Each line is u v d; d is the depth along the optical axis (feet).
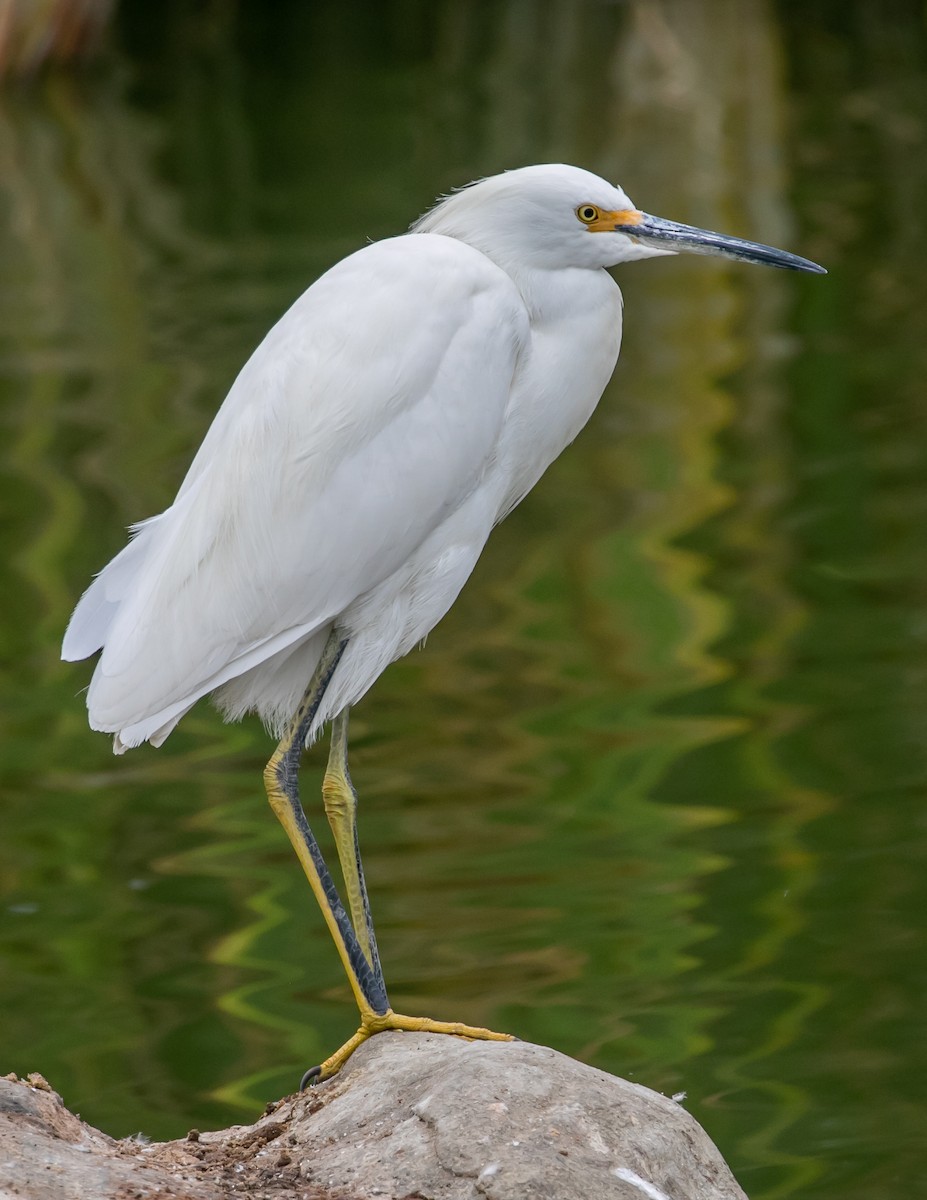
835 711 42.52
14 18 128.36
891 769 39.63
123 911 34.73
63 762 41.93
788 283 80.94
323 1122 19.54
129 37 157.99
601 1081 19.13
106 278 83.76
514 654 46.85
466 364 21.58
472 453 21.81
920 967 32.07
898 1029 30.12
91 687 21.77
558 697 44.19
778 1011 30.60
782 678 44.60
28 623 48.08
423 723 43.01
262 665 22.29
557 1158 17.66
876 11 153.17
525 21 158.20
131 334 74.18
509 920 33.78
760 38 141.79
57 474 58.49
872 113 112.88
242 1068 29.35
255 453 21.39
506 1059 19.25
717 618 48.16
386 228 87.25
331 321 21.48
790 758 40.29
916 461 58.03
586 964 32.17
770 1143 27.04
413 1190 17.60
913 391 64.75
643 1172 17.89
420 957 32.63
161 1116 27.91
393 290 21.48
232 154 109.70
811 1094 28.40
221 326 74.18
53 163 109.60
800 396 65.26
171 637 21.38
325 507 21.24
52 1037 30.32
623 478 58.59
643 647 46.29
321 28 161.27
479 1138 17.99
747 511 55.21
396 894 34.99
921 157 100.07
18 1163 17.24
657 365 70.54
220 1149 19.47
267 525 21.27
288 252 85.05
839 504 55.11
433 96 126.11
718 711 43.11
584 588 50.47
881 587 49.37
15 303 81.05
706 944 32.94
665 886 35.04
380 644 22.22
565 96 123.85
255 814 39.11
